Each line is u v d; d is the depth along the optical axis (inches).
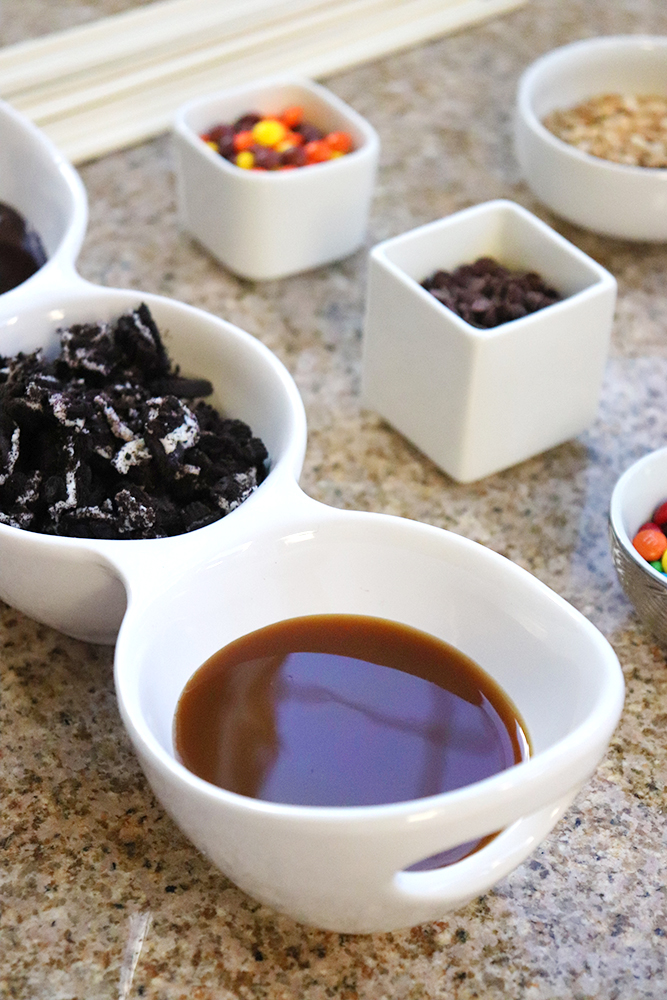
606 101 41.0
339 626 29.9
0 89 39.8
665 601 30.8
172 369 32.8
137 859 29.5
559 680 28.6
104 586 29.8
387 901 27.3
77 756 30.5
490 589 29.3
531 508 34.0
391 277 33.6
